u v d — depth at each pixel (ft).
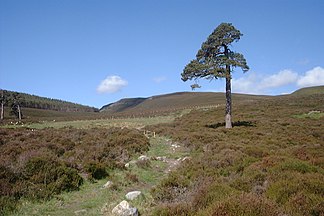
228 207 20.94
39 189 32.81
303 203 22.82
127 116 227.20
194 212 23.58
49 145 55.11
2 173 33.27
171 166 51.21
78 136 76.59
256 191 28.17
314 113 126.52
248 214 20.18
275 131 82.84
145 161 50.55
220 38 95.04
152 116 207.21
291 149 50.19
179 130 96.68
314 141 65.62
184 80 99.14
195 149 64.08
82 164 43.96
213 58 96.32
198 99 435.94
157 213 24.66
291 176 29.17
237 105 191.72
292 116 128.47
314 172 32.58
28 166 37.04
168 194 31.48
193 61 97.86
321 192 25.16
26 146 53.47
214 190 27.09
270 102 189.67
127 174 42.27
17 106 312.91
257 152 48.32
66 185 35.63
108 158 51.26
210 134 78.38
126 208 26.99
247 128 90.74
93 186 38.11
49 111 493.36
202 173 37.50
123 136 74.28
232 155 45.19
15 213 27.53
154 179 42.91
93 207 30.04
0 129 92.79
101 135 78.54
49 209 29.12
